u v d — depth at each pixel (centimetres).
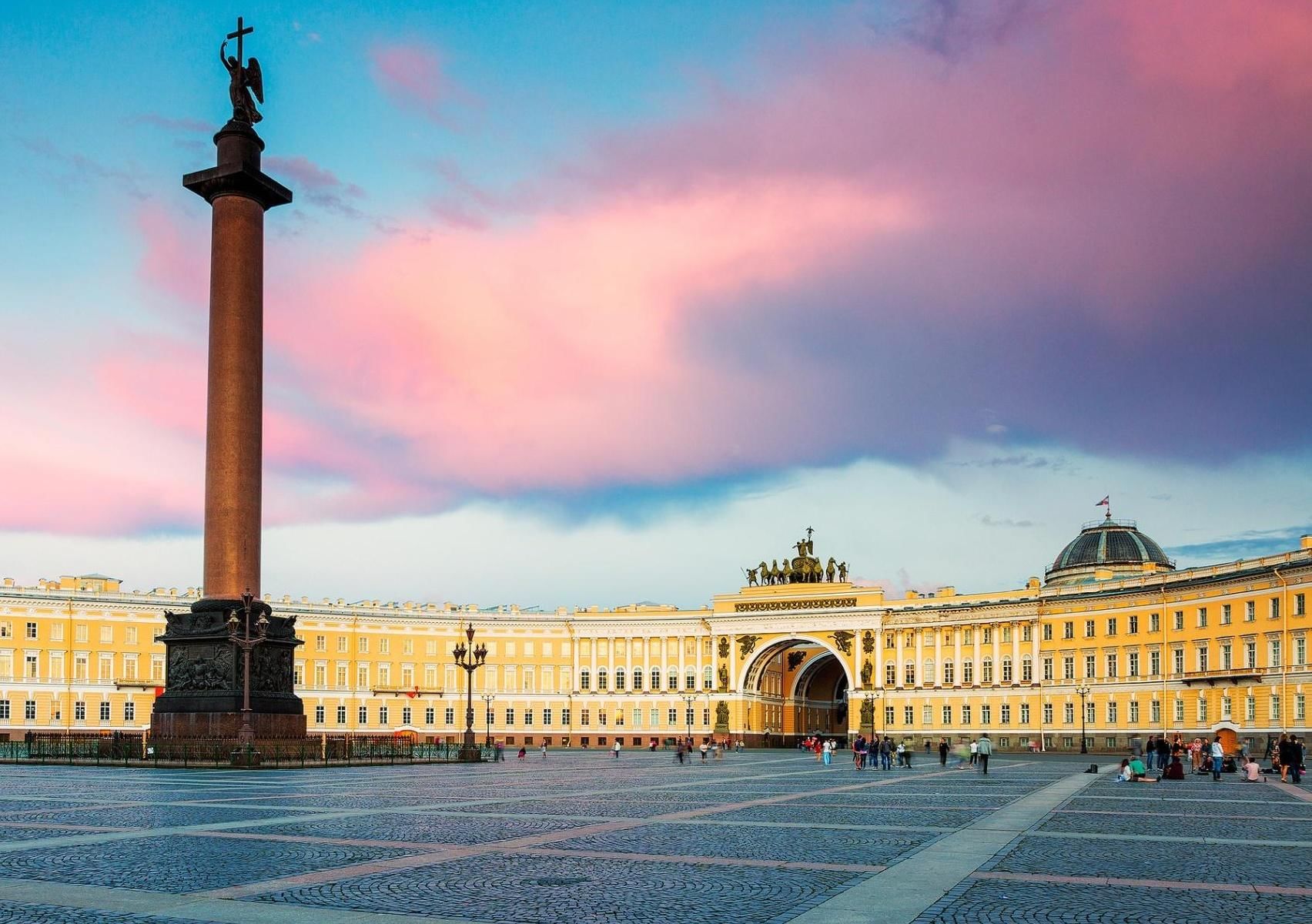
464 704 18112
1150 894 2230
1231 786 6106
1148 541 16562
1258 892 2259
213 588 8025
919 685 16538
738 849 2875
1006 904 2117
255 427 8144
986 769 7588
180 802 4253
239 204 8238
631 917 1983
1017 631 15675
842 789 5638
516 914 2000
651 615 18438
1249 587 12238
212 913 1980
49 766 7306
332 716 17075
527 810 4000
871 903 2117
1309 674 11325
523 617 18500
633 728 18125
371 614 17575
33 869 2450
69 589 15625
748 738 17762
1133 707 14025
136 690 15675
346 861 2595
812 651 18812
